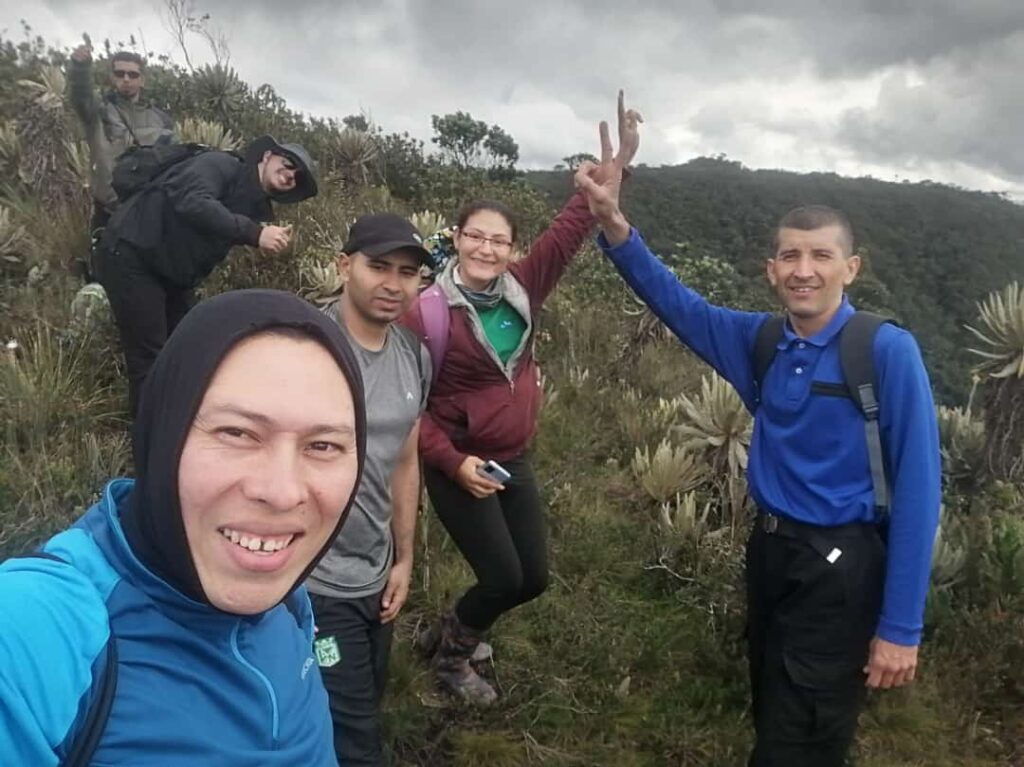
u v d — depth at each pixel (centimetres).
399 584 247
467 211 272
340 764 214
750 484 257
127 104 571
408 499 250
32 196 655
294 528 93
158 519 92
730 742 324
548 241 300
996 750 337
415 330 261
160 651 93
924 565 221
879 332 230
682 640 380
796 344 242
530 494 300
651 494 491
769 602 255
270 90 1164
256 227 364
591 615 382
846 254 237
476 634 313
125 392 447
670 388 691
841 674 238
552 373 678
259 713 102
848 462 232
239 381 90
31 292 516
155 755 89
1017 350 513
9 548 300
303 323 94
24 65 979
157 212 360
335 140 1061
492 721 318
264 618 111
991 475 527
